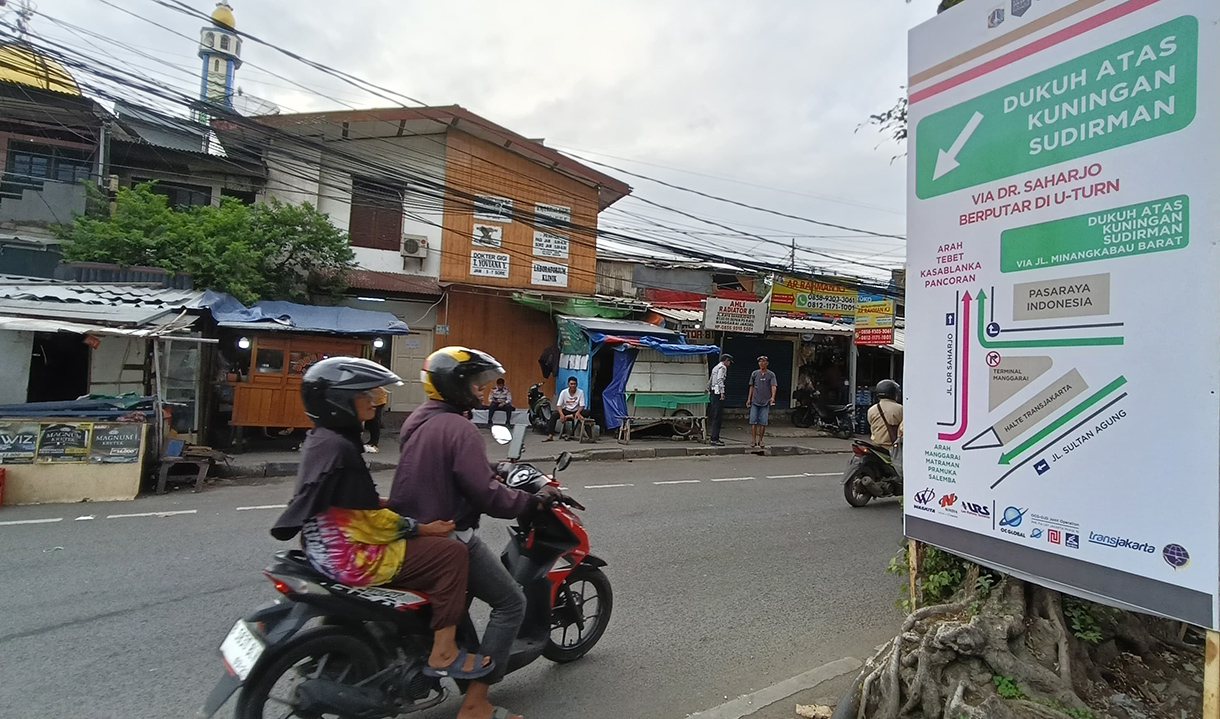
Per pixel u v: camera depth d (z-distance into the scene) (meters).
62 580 5.19
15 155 13.86
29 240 12.84
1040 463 2.67
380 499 2.81
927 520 3.15
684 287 19.48
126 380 10.95
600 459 12.62
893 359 21.25
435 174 15.97
